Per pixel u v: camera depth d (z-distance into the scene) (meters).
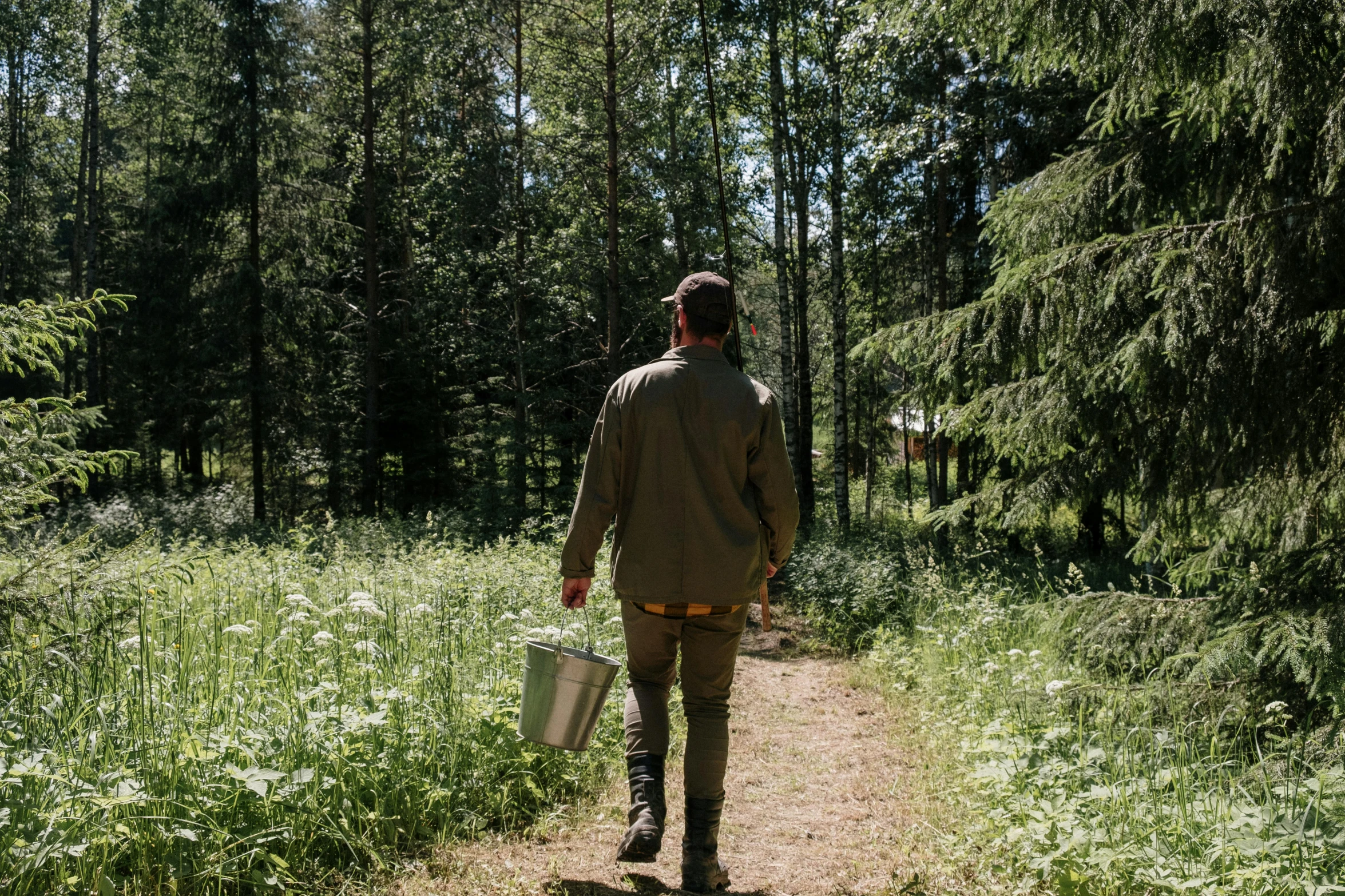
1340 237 4.04
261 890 2.62
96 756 2.94
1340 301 4.04
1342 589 3.96
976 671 6.39
